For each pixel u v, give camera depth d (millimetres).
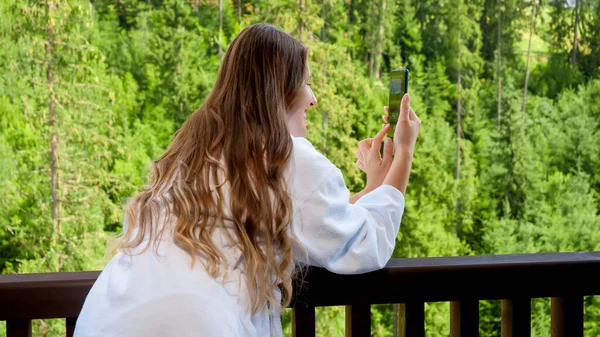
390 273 879
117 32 22391
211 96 806
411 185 24203
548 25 25734
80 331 742
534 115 25516
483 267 900
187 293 709
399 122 874
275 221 746
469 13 25094
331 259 789
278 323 786
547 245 24375
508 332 936
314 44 21031
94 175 18422
